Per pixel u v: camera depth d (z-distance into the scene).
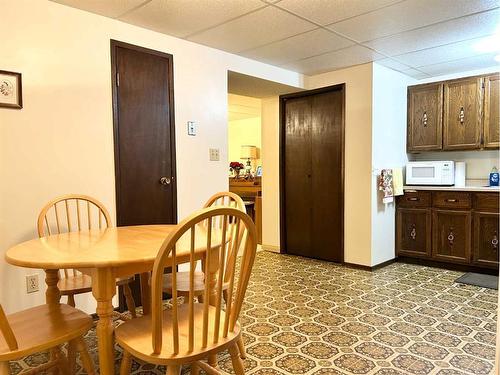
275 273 3.84
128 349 1.35
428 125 4.30
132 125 2.87
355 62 3.87
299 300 3.00
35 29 2.38
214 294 1.71
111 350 1.44
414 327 2.45
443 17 2.72
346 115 4.09
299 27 2.90
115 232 2.08
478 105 3.94
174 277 1.27
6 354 1.30
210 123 3.39
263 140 4.97
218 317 1.38
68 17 2.52
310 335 2.35
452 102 4.12
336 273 3.83
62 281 2.11
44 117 2.43
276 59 3.74
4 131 2.27
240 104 6.12
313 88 4.39
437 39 3.18
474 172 4.29
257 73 3.80
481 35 3.09
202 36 3.09
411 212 4.21
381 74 4.00
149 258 1.41
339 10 2.58
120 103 2.79
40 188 2.42
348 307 2.83
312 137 4.46
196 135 3.29
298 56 3.65
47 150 2.44
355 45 3.32
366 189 3.96
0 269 2.27
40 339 1.39
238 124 8.19
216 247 1.63
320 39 3.17
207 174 3.38
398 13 2.65
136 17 2.70
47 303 1.77
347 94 4.08
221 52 3.46
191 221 1.24
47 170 2.45
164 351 1.31
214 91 3.42
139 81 2.90
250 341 2.27
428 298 3.02
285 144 4.76
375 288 3.30
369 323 2.52
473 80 3.97
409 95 4.44
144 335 1.43
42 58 2.41
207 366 1.62
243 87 4.25
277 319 2.61
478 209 3.73
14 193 2.31
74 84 2.55
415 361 2.01
